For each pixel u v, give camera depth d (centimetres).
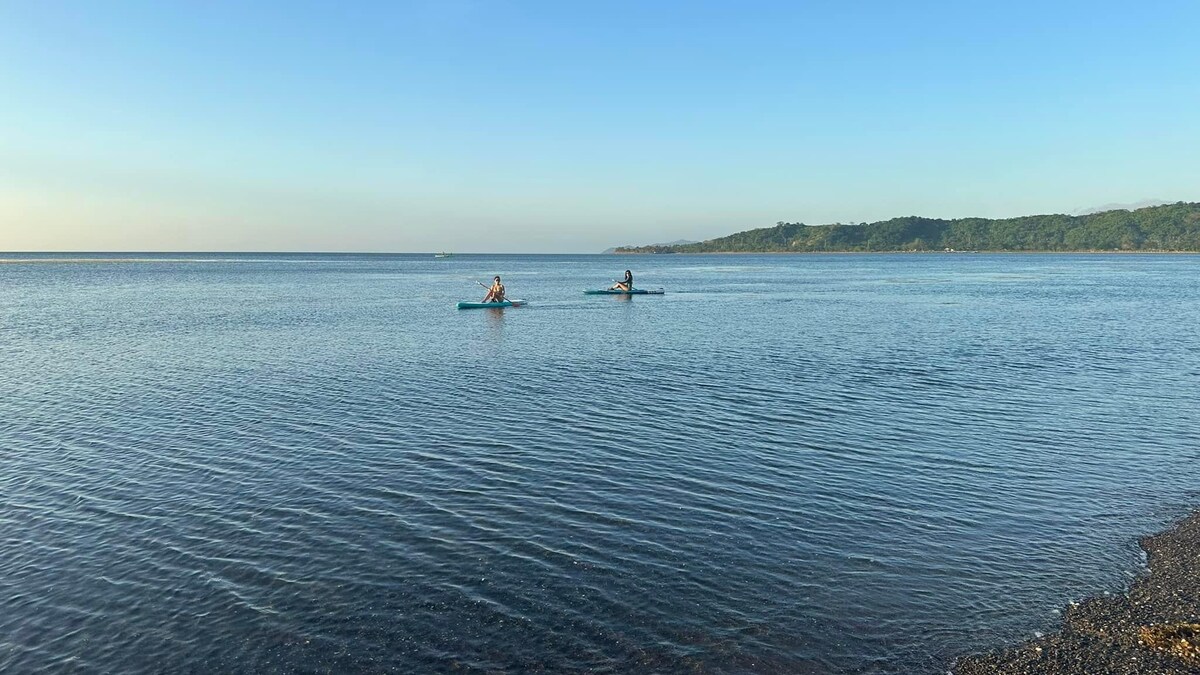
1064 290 6444
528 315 4166
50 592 876
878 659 734
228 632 789
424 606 834
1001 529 1034
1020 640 765
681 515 1085
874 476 1255
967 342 2909
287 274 11044
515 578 895
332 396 1894
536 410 1730
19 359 2512
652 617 809
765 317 4009
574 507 1116
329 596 858
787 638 769
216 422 1628
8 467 1319
